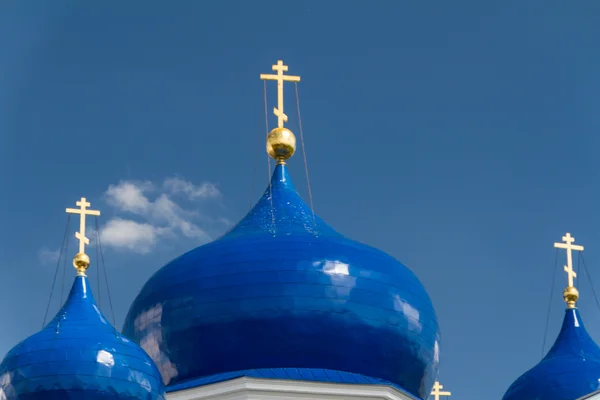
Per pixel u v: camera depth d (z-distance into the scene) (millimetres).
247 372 44906
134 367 43188
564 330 53250
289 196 49500
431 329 47125
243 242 46500
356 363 45438
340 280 45562
